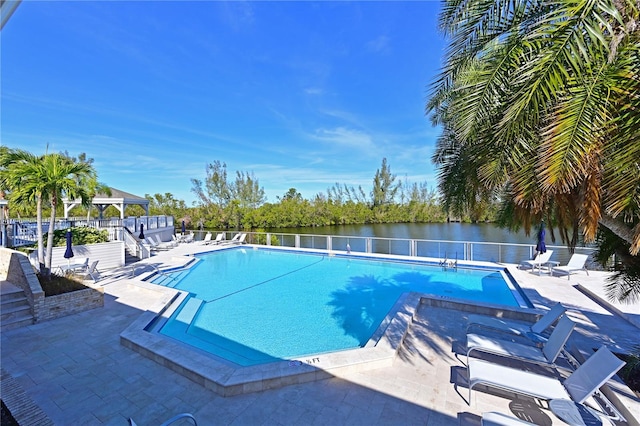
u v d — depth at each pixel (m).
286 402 3.71
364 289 10.23
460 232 23.72
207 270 13.16
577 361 4.53
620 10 2.54
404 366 4.56
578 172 2.58
